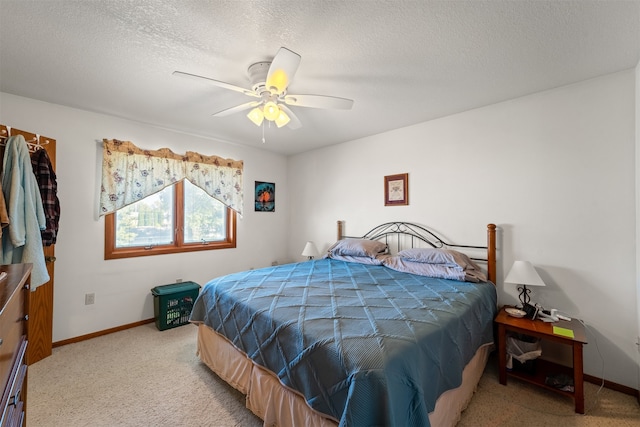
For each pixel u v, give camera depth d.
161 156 3.10
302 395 1.28
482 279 2.30
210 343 2.08
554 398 1.81
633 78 1.91
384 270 2.67
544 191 2.25
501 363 1.96
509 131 2.42
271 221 4.31
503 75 2.00
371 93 2.29
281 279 2.26
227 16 1.41
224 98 2.38
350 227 3.69
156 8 1.35
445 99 2.41
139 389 1.88
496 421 1.61
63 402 1.74
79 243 2.62
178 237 3.34
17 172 1.91
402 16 1.41
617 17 1.41
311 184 4.20
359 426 0.99
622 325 1.93
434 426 1.29
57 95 2.32
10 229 1.86
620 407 1.74
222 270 3.70
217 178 3.59
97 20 1.43
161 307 2.87
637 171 1.85
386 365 1.07
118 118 2.84
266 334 1.53
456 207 2.74
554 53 1.73
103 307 2.77
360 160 3.58
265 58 1.78
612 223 1.98
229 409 1.70
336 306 1.63
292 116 2.20
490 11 1.37
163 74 1.99
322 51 1.71
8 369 0.93
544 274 2.24
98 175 2.74
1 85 2.15
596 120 2.04
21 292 1.15
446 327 1.46
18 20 1.42
